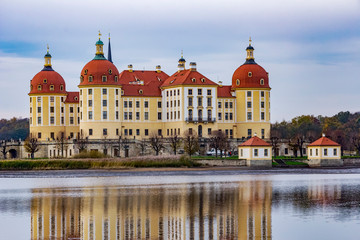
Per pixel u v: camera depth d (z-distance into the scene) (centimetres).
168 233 9281
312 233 9269
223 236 9112
